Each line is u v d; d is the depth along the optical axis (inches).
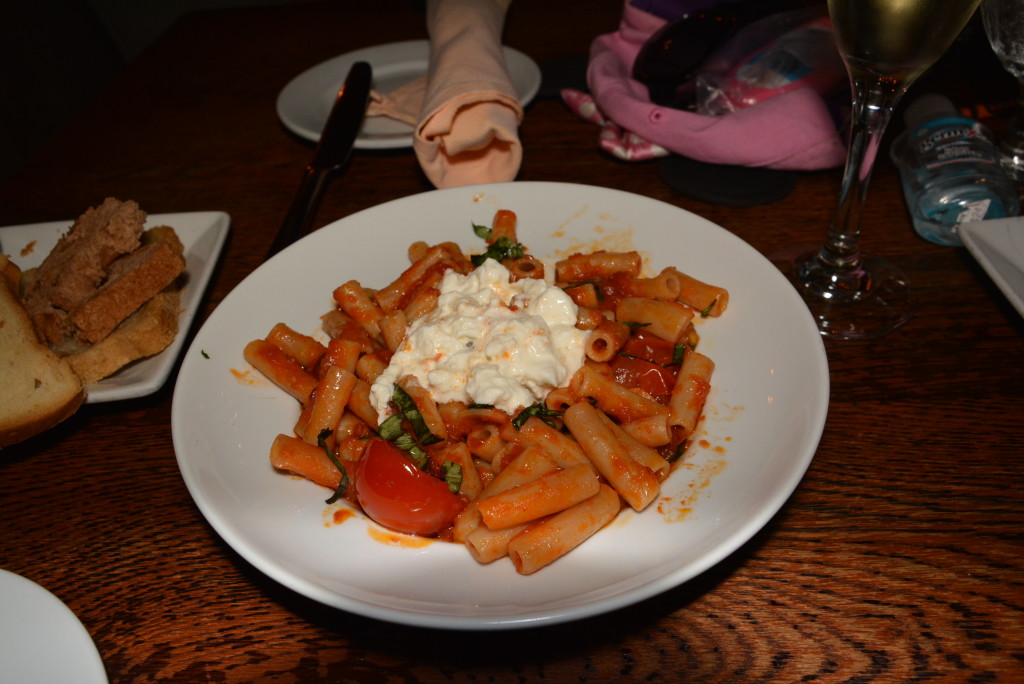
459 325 14.5
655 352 15.2
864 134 15.5
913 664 11.2
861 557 12.4
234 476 12.9
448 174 20.4
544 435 13.6
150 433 15.4
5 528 14.0
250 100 26.5
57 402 14.7
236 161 23.3
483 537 12.0
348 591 11.2
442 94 19.6
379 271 17.3
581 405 13.8
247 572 13.0
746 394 13.6
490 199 18.0
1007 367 15.1
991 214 17.5
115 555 13.4
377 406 14.3
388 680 11.6
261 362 14.7
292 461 13.1
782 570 12.4
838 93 21.3
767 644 11.6
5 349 15.1
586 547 12.0
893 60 13.5
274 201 21.4
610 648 11.8
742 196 19.7
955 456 13.7
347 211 20.4
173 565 13.2
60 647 10.9
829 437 14.2
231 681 11.8
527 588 11.4
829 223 18.9
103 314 16.1
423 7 30.8
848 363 15.4
